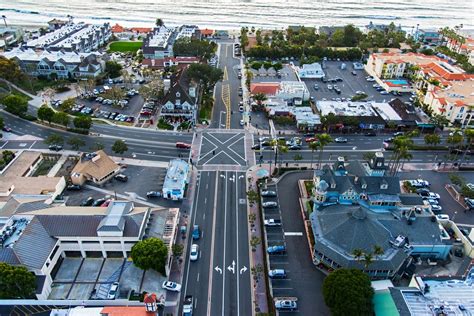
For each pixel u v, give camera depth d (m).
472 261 106.81
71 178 156.25
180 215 141.50
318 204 137.00
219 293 112.88
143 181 160.50
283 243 130.88
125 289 112.75
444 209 148.62
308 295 112.44
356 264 112.25
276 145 173.75
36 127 199.62
